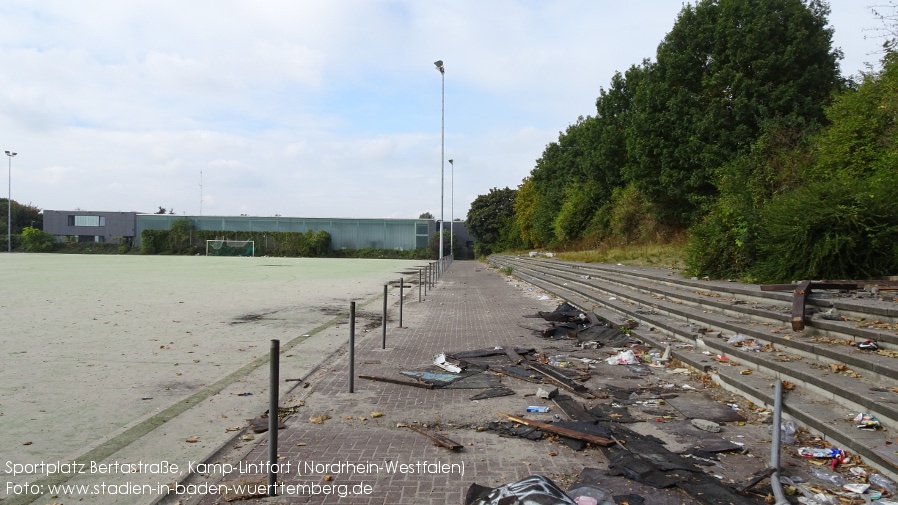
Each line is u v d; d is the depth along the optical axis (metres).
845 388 5.29
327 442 5.32
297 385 7.40
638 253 23.50
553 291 20.25
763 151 18.28
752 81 20.69
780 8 21.09
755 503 3.94
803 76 20.42
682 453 4.90
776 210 10.84
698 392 6.88
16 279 25.08
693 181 22.03
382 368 8.42
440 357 8.80
